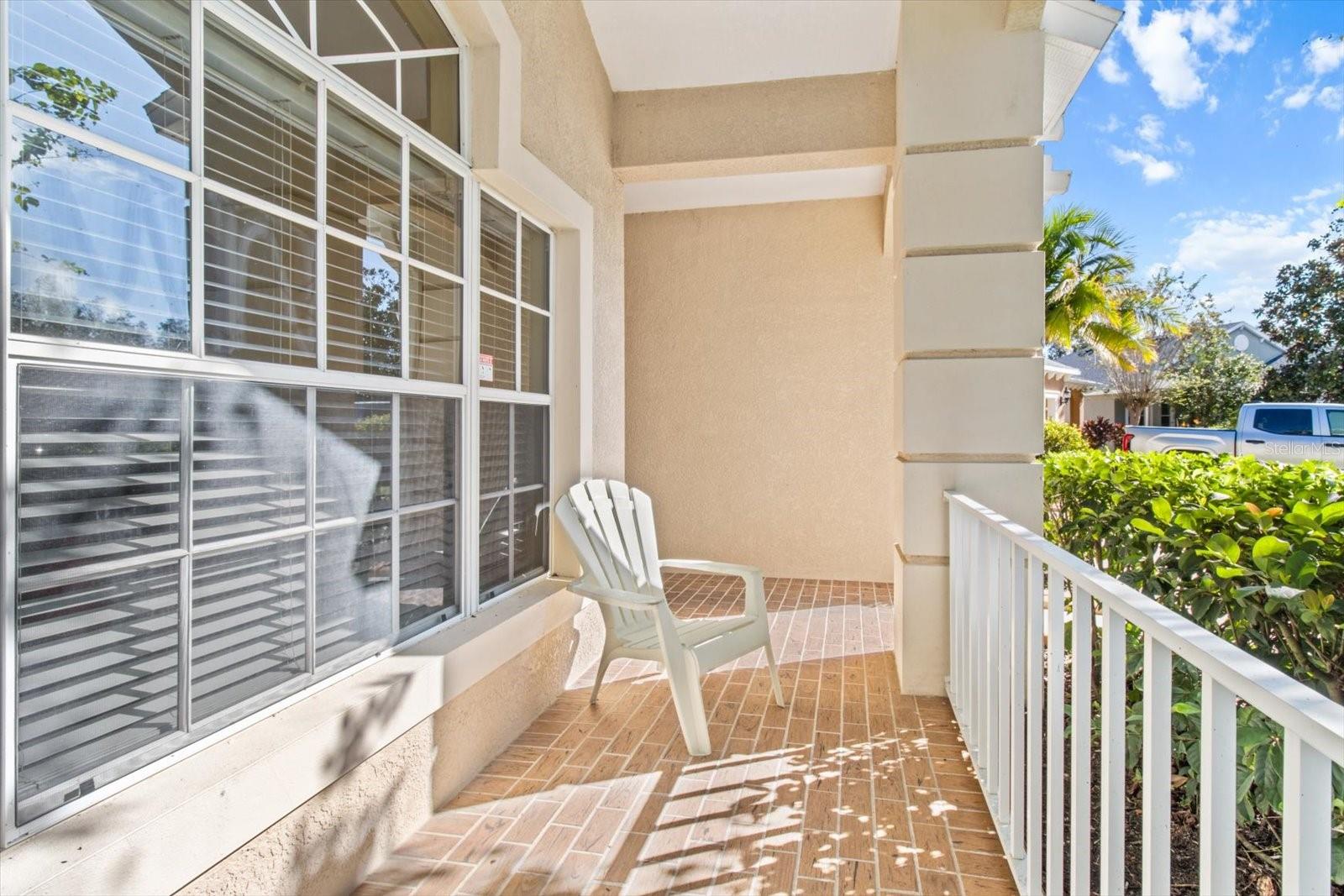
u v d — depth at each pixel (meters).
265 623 1.76
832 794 2.44
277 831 1.66
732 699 3.34
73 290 1.31
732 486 6.06
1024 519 3.22
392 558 2.28
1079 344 16.23
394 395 2.28
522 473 3.22
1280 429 10.42
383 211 2.23
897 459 3.64
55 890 1.16
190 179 1.55
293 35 1.85
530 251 3.29
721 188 5.71
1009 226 3.19
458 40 2.67
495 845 2.14
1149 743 1.07
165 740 1.50
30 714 1.25
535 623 2.96
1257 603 1.80
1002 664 2.08
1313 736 0.66
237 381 1.67
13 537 1.22
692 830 2.22
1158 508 2.10
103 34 1.37
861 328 5.81
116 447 1.39
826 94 3.86
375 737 1.95
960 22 3.21
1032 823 1.74
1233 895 0.87
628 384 6.23
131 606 1.43
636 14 3.64
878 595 5.37
